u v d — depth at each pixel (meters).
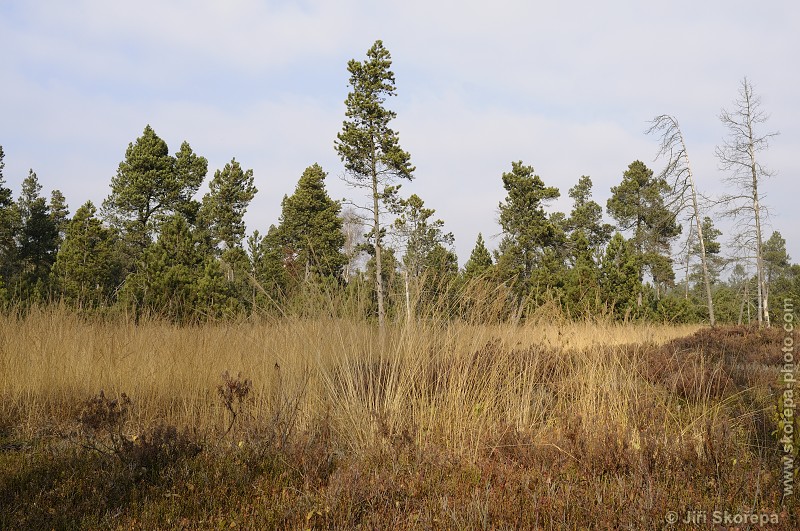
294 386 6.26
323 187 28.23
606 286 23.53
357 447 5.47
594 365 6.46
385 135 28.22
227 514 4.05
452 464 4.89
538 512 3.90
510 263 33.66
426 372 6.06
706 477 4.53
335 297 7.00
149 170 41.81
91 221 26.30
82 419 5.35
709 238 37.31
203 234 41.66
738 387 7.47
